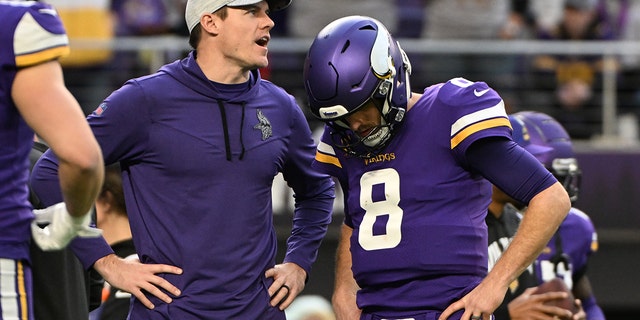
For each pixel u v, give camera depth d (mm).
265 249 14203
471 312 12664
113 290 16016
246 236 13891
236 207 13820
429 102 13281
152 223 13781
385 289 13406
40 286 13594
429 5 32719
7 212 11008
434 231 13055
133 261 13859
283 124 14500
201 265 13641
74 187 10836
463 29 32531
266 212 14227
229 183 13812
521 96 31953
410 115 13297
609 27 33188
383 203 13312
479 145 12836
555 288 15625
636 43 31172
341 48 12883
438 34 32625
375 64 12773
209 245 13672
